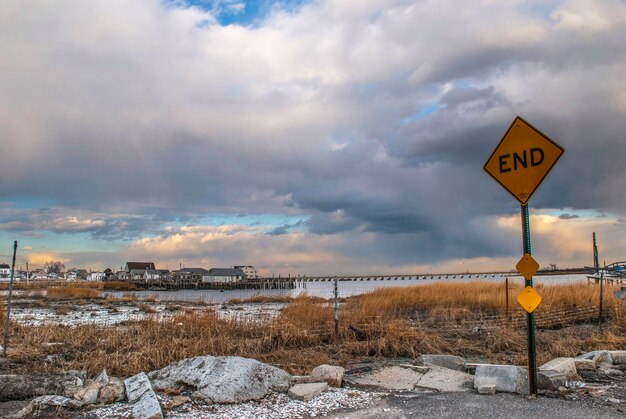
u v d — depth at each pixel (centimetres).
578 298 2088
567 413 622
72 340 1216
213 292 9025
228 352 1100
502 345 1232
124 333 1280
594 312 1883
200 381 752
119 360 966
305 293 2952
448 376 842
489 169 776
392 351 1175
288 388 774
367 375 883
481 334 1407
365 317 1459
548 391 736
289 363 1018
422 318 1788
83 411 664
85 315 2245
